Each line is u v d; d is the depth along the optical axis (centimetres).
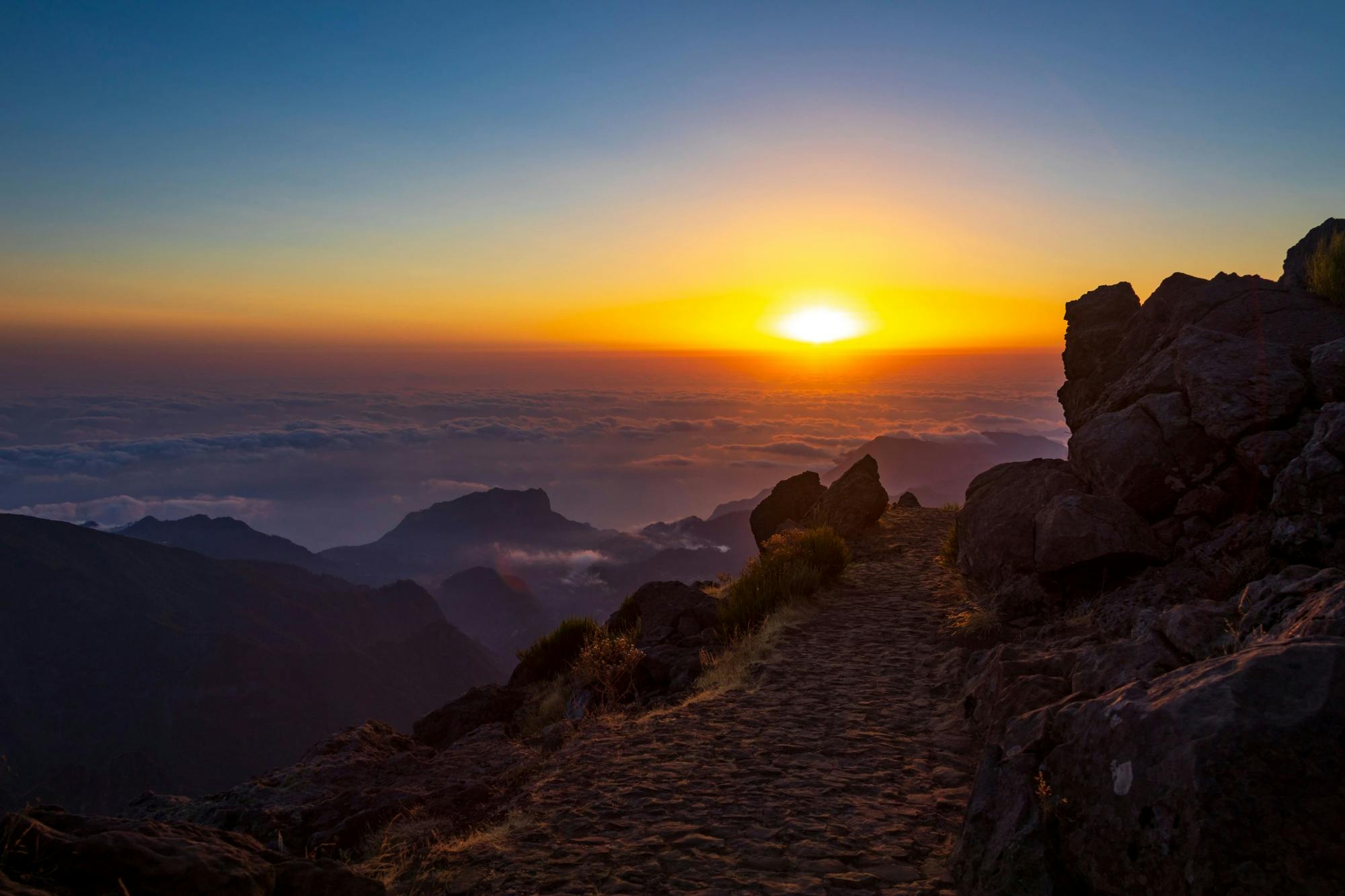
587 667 1143
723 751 693
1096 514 998
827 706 821
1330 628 415
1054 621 978
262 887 350
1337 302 1199
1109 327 1734
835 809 558
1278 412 943
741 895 436
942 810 552
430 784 766
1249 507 938
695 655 1155
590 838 519
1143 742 364
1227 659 392
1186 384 1058
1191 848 316
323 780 826
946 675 907
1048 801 407
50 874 307
